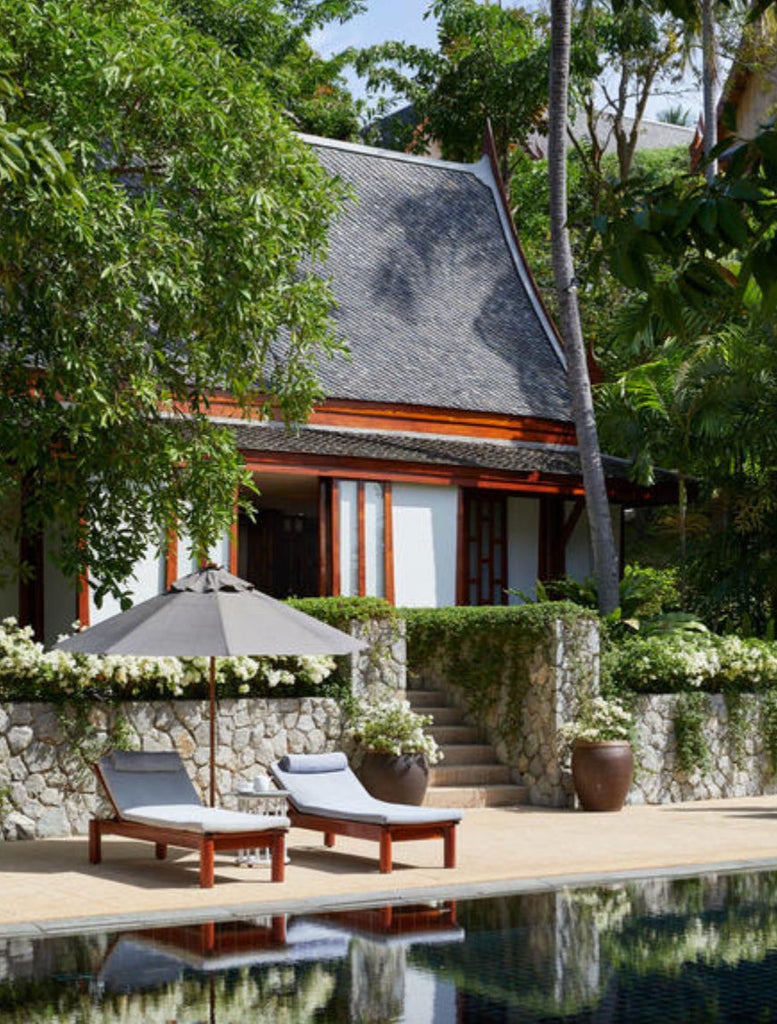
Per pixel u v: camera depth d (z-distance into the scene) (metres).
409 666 17.55
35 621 18.88
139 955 8.13
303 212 14.51
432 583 21.08
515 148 39.47
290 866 11.84
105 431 13.91
